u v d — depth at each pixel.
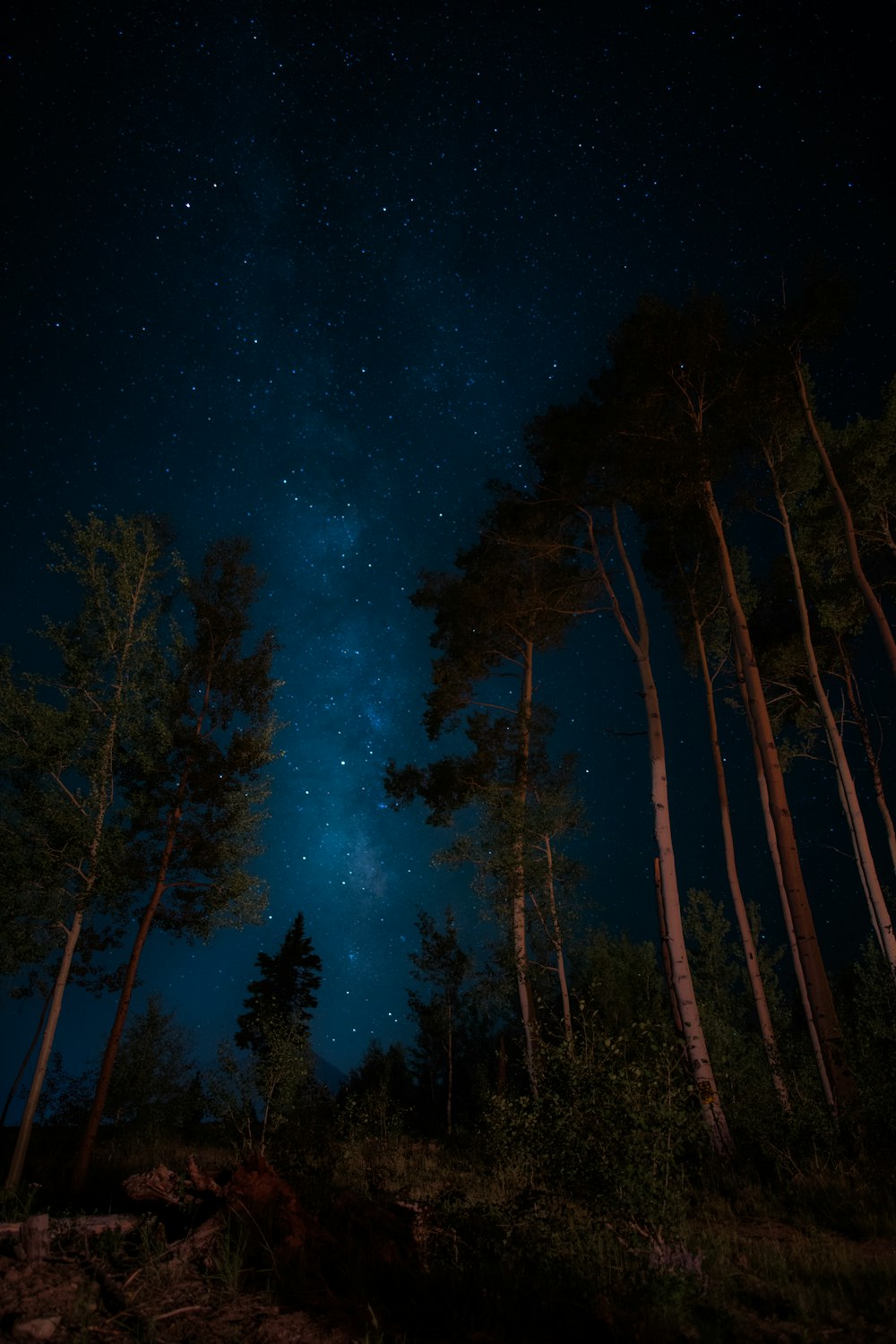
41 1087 15.74
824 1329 5.47
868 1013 13.61
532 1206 7.14
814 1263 7.04
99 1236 6.43
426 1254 6.58
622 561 19.97
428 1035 32.31
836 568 22.20
